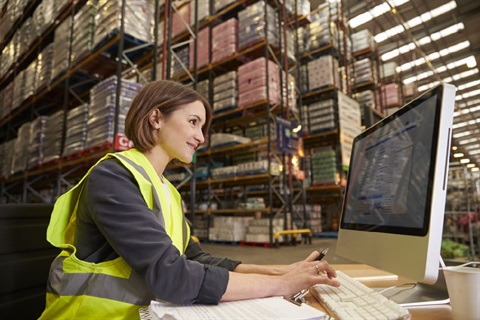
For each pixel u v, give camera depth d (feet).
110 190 2.36
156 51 13.82
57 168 16.87
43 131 18.12
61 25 17.22
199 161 25.04
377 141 3.38
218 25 20.79
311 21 27.32
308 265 2.87
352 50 31.24
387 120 3.23
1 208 3.34
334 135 26.25
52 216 2.57
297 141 20.92
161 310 1.93
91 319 2.27
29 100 20.59
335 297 2.41
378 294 2.38
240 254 16.46
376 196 3.14
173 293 2.07
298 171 22.15
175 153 2.99
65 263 2.42
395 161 2.92
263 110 21.27
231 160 25.77
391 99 33.78
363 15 39.68
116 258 2.42
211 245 21.31
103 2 13.98
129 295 2.32
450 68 50.42
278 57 21.45
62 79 16.96
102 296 2.29
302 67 26.84
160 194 2.72
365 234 3.20
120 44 12.81
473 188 20.59
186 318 1.77
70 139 15.47
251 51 20.26
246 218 22.34
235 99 19.89
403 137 2.85
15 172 20.53
